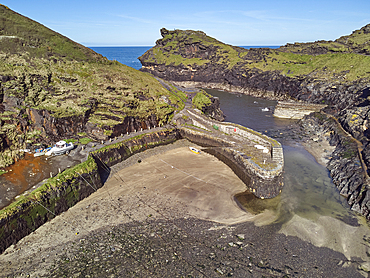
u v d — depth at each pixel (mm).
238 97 171875
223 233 45000
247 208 53250
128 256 38438
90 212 48875
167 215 49312
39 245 39906
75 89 80062
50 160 59906
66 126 71125
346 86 126250
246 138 80938
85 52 100500
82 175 54281
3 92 65250
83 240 41562
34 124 66812
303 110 122375
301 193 59750
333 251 42031
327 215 51500
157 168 68562
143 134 80625
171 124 93750
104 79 91250
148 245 41000
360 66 140125
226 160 73562
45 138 66938
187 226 46469
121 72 104250
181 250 40281
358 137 80812
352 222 49469
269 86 170625
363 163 63844
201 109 108750
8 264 36031
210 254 39750
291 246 42750
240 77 187750
